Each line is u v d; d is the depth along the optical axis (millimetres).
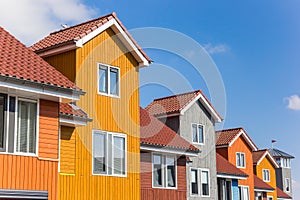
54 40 21594
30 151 16328
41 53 21125
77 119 18844
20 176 15906
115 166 21094
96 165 20344
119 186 21031
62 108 18703
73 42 20000
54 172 16797
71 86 17062
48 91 16391
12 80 15438
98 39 21203
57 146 17016
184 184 27156
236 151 42469
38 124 16578
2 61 16125
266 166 51875
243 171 42312
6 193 15430
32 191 16078
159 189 25562
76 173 19438
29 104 16531
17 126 16094
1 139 15695
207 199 33344
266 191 45438
